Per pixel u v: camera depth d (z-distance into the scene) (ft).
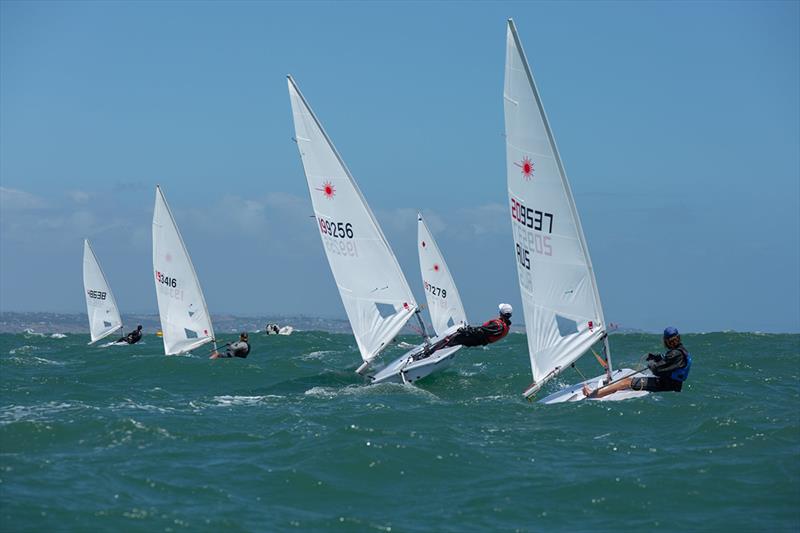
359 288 140.56
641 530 63.16
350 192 138.00
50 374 157.17
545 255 111.04
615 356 185.88
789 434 87.86
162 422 97.66
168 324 201.46
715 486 72.02
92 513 65.36
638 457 81.41
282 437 89.56
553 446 86.22
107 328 292.81
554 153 107.45
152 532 62.23
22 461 78.79
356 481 74.74
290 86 136.98
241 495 70.90
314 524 64.64
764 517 65.16
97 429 90.74
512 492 71.61
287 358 190.49
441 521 65.41
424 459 80.38
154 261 200.03
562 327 112.27
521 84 107.55
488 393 125.29
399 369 133.28
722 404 103.71
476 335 136.15
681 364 110.52
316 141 138.00
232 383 145.38
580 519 65.62
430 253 206.08
